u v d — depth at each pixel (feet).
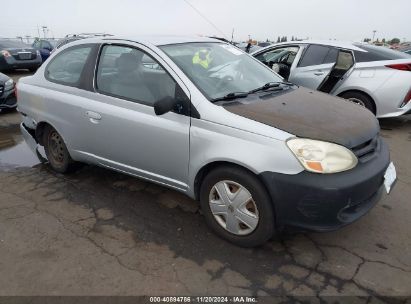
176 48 10.85
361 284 8.05
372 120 9.96
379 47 20.13
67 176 13.62
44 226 10.35
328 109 9.90
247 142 8.45
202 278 8.28
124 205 11.45
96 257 9.02
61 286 8.09
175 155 9.77
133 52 10.85
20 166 14.66
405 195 11.95
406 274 8.32
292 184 8.01
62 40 40.27
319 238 9.68
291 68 21.06
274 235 9.81
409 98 18.31
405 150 16.46
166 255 9.05
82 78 11.84
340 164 8.08
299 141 8.08
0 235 9.94
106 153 11.57
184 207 11.29
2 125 21.15
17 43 48.49
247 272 8.46
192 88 9.45
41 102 13.08
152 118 10.00
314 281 8.16
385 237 9.70
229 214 9.17
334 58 19.79
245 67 12.01
